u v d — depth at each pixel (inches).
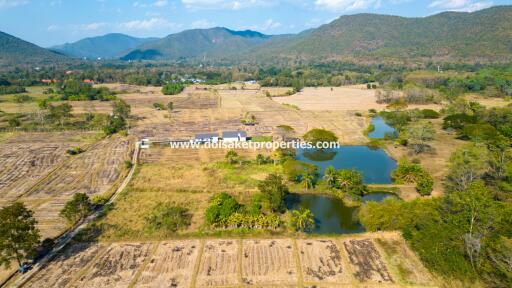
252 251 1956.2
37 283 1702.8
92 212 2454.5
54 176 3225.9
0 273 1770.4
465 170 2608.3
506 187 2356.1
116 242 2057.1
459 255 1748.3
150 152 3946.9
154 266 1830.7
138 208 2504.9
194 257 1905.8
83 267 1825.8
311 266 1822.1
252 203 2476.6
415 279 1706.4
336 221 2369.6
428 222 2000.5
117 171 3341.5
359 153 3978.8
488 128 3779.5
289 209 2544.3
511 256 1546.5
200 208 2502.5
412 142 4109.3
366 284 1676.9
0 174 3284.9
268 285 1674.5
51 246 2018.9
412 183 2920.8
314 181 2942.9
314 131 4133.9
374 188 2847.0
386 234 2102.6
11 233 1706.4
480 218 1818.4
